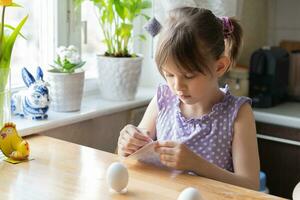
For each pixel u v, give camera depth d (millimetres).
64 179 931
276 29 2365
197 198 781
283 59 2061
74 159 1061
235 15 1810
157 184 917
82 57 1737
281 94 2094
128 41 1764
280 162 1842
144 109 1795
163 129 1246
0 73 1086
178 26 1021
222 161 1156
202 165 1017
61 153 1104
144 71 2014
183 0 1643
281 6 2332
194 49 991
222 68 1101
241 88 2020
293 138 1786
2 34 1097
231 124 1160
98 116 1523
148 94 1844
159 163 1031
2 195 846
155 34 1541
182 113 1225
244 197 862
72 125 1492
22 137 1231
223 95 1208
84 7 1715
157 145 1020
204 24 1041
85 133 1562
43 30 1567
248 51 2246
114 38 1668
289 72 2156
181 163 994
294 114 1850
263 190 1636
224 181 1025
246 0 2158
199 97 1042
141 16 1952
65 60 1433
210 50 1026
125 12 1651
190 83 1011
